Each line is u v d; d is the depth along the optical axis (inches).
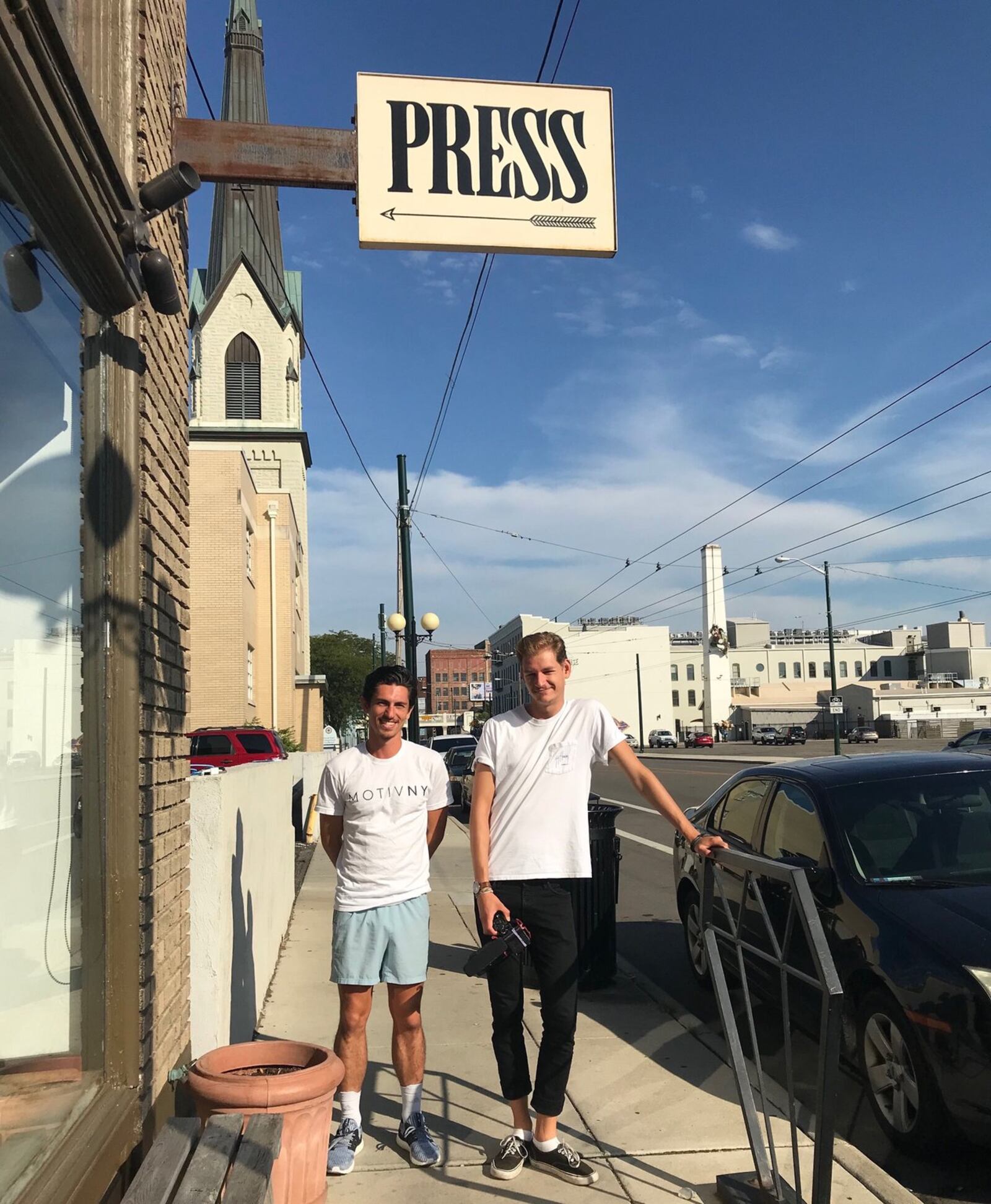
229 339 1600.6
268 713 1213.1
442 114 189.5
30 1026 101.9
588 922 260.1
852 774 224.2
